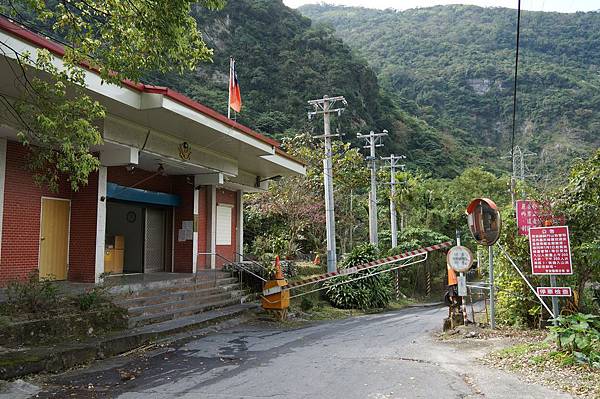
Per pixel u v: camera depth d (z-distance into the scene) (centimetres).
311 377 738
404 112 6731
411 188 3534
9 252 1162
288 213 2897
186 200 1816
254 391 664
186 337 1114
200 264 1919
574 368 730
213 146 1647
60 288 1148
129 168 1327
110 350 925
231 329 1287
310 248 3291
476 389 655
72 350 835
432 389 656
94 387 705
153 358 902
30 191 1221
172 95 1179
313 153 3036
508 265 1193
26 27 906
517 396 613
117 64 841
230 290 1661
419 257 3033
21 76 909
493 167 6419
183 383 718
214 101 3888
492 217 1134
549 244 902
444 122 7500
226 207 2191
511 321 1186
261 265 1853
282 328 1338
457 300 1248
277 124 4228
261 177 2338
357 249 2234
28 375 752
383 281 2284
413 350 954
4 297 998
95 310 1030
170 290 1409
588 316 799
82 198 1323
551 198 1102
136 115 1234
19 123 927
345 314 1856
